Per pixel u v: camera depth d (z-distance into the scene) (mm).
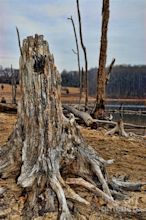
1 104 17000
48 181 4348
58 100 4734
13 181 4738
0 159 4965
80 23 19844
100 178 4730
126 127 16031
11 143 4918
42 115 4609
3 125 11656
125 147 8930
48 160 4484
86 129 12656
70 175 4762
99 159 4945
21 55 4758
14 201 4430
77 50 23031
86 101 19641
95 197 4625
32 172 4430
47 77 4645
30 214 4223
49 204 4289
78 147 4816
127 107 41969
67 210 4102
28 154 4641
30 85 4645
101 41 15391
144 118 25062
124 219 4398
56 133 4660
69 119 4922
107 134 11453
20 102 4824
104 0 15414
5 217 4199
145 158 7656
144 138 11820
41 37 4742
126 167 6672
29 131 4676
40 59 4625
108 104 50875
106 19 15359
